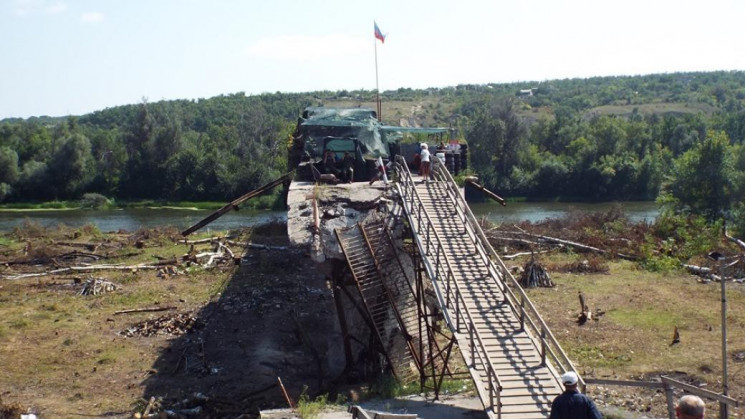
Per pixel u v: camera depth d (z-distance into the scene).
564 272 33.44
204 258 37.69
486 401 14.37
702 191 52.75
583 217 46.97
